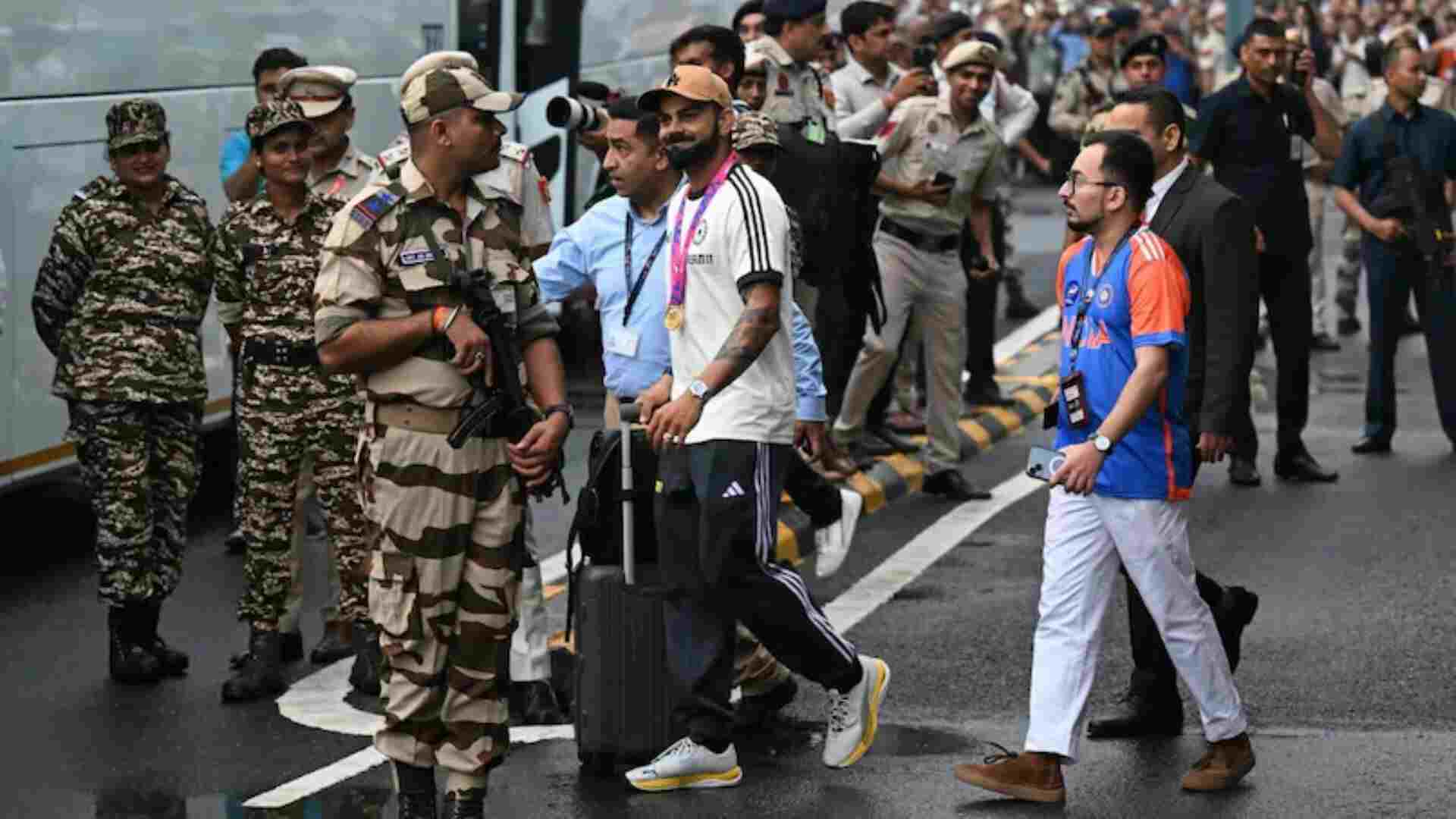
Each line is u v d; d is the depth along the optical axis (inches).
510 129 1011.3
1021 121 937.5
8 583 657.6
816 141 660.1
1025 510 746.2
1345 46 1505.9
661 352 471.2
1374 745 476.7
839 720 460.4
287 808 443.8
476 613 406.0
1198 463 462.9
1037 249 1533.0
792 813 436.5
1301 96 780.0
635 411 445.7
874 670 459.5
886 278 739.4
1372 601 611.2
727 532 436.8
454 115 395.9
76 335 549.0
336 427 527.5
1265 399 951.6
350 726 504.1
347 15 826.8
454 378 397.4
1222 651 445.4
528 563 488.4
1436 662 546.9
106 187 551.5
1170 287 428.1
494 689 410.9
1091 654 439.2
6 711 520.1
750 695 501.7
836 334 675.4
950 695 524.1
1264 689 524.4
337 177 550.6
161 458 555.8
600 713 455.2
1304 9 1382.9
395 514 400.8
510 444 400.8
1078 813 434.0
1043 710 437.7
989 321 924.6
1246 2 1278.3
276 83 623.5
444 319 394.3
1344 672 538.9
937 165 732.7
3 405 639.1
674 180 468.8
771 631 447.8
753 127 534.6
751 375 438.0
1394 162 831.7
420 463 398.6
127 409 543.8
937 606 613.0
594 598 455.8
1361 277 1392.7
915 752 477.7
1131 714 488.4
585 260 479.5
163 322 549.0
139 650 547.8
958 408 765.9
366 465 403.9
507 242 404.8
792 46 665.6
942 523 725.9
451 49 921.5
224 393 760.3
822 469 734.5
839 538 508.1
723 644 449.7
